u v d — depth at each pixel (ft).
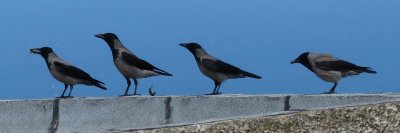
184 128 28.89
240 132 28.99
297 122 29.32
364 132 29.53
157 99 44.91
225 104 43.45
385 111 29.58
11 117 45.21
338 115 29.58
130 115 44.96
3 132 45.03
